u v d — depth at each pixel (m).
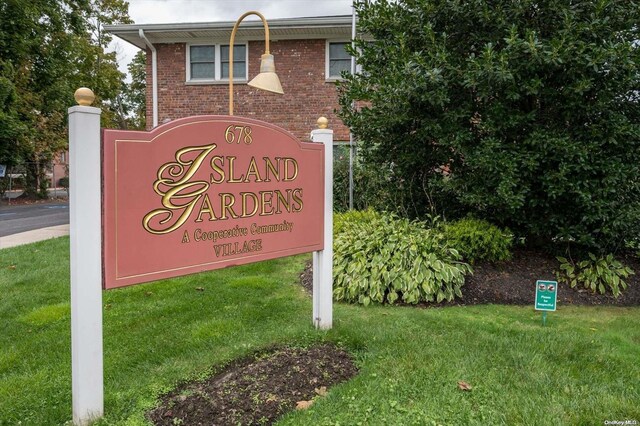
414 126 5.04
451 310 4.09
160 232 2.44
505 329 3.50
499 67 4.12
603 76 4.28
